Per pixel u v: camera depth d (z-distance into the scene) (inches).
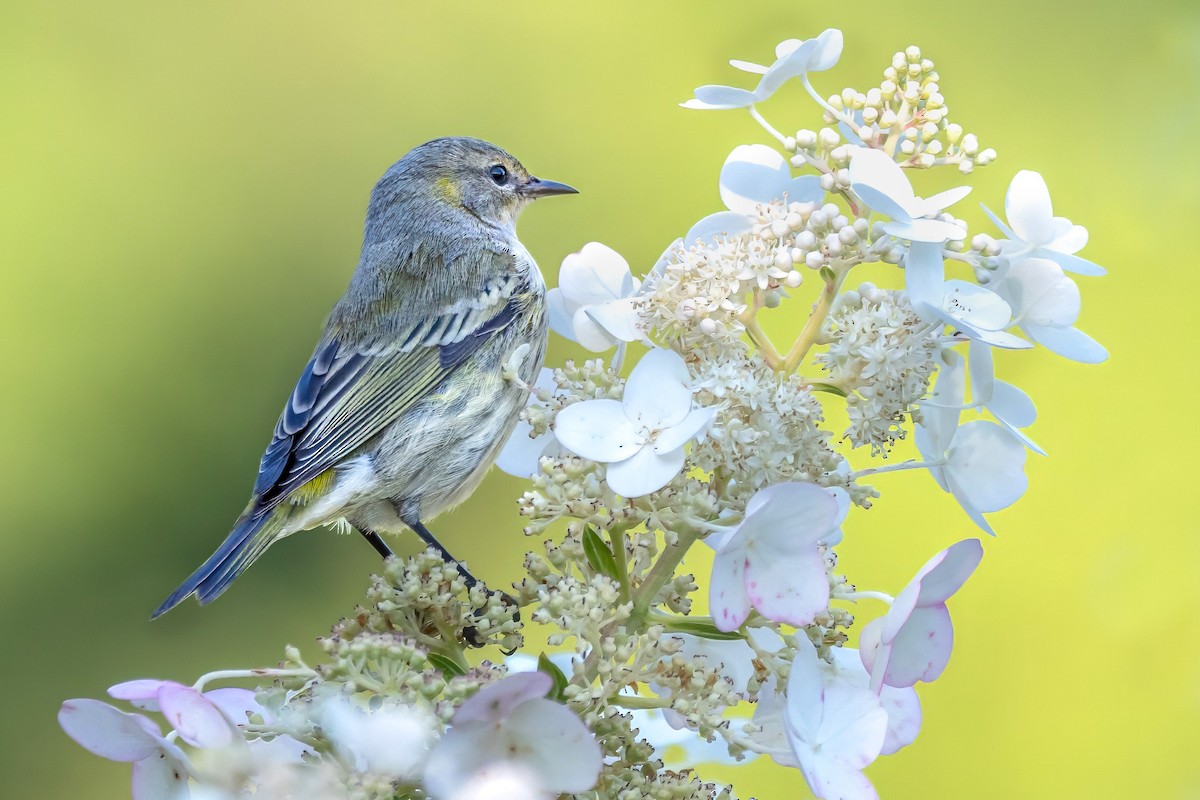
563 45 675.4
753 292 232.1
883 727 200.7
